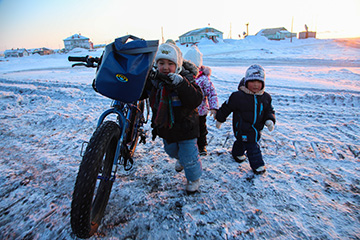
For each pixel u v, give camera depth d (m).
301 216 1.89
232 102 2.54
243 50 34.34
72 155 3.06
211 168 2.68
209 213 1.94
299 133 3.65
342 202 2.06
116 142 1.91
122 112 1.99
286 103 5.50
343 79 8.55
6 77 11.37
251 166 2.55
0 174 2.58
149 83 1.98
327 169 2.59
